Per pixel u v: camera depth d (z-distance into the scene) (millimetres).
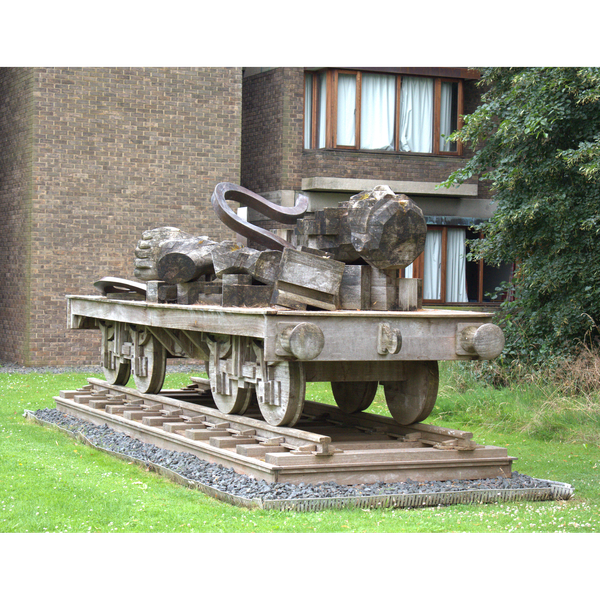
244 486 5820
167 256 7605
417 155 18078
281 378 6363
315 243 6852
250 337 6766
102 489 5938
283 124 17344
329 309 6367
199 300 7582
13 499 5566
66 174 15297
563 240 11680
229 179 16594
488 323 6391
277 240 6828
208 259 7605
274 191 17594
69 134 15297
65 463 6883
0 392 11734
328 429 7539
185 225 16281
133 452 7324
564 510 5762
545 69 12023
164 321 7516
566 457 7934
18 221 15695
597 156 10953
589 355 10727
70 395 9742
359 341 6051
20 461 6777
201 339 7598
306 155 17484
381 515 5391
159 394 9516
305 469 5848
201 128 16359
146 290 8086
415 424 7000
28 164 15234
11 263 16031
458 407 10398
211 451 6570
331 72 17359
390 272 6488
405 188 17906
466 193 18375
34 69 15000
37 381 13117
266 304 6426
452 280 19047
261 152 18031
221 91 16500
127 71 15734
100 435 8141
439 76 18109
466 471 6363
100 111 15531
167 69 16047
